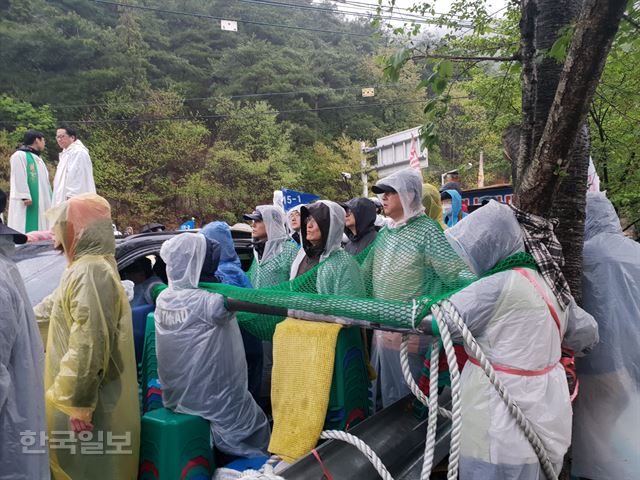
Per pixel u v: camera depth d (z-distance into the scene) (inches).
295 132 1565.0
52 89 1301.7
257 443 117.8
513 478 74.5
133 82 1412.4
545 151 84.0
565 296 81.9
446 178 302.7
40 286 135.9
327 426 101.0
